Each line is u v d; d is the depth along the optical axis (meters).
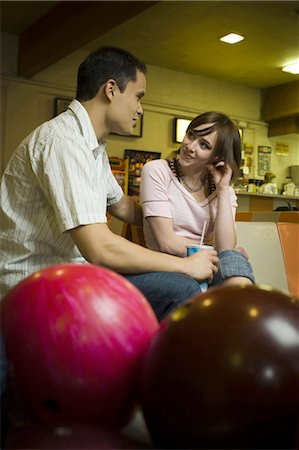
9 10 5.32
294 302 0.48
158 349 0.46
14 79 6.12
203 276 1.32
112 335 0.49
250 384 0.42
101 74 1.46
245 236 2.32
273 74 7.27
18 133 6.18
